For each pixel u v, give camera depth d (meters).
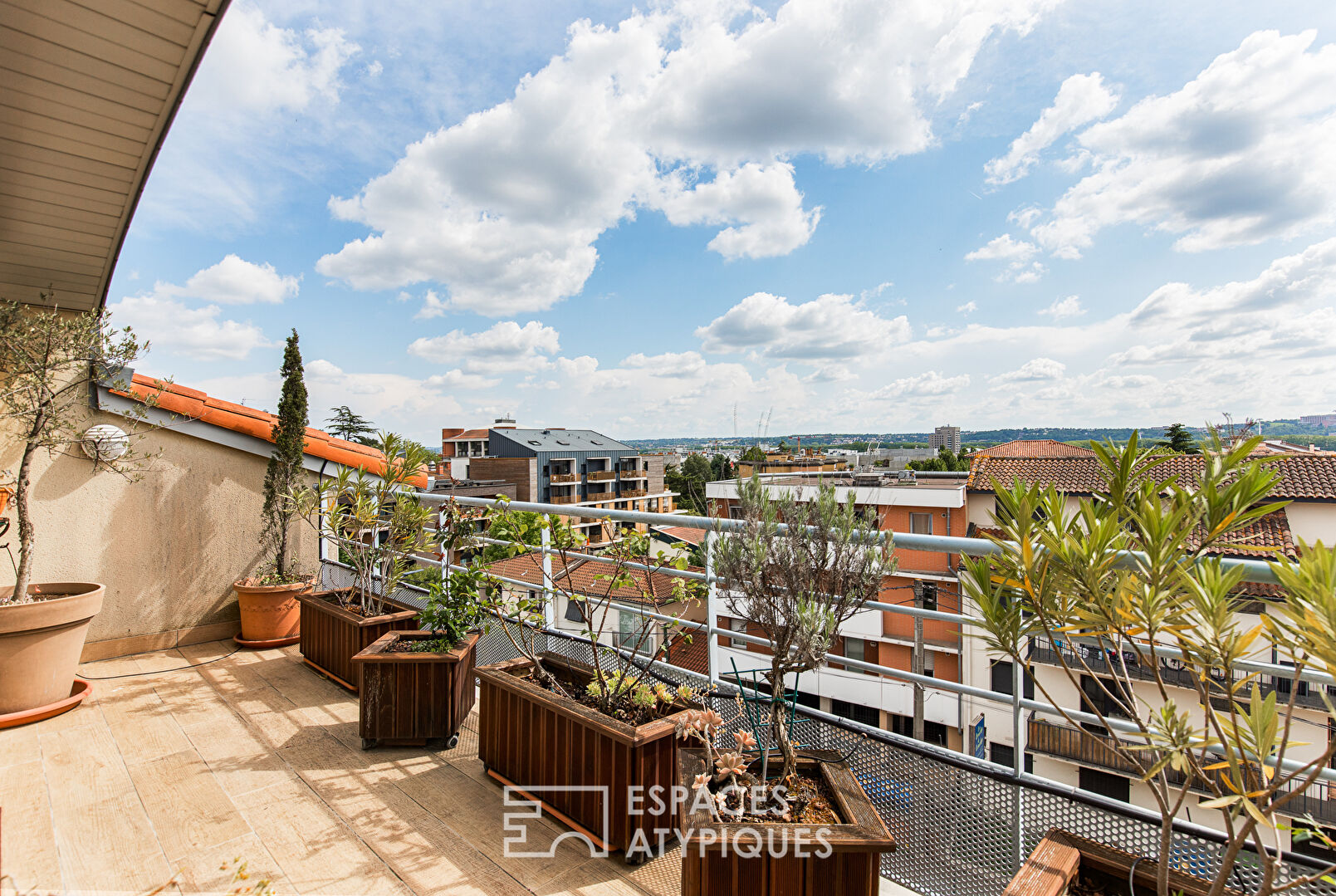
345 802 2.24
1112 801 1.54
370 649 2.80
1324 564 0.94
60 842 1.97
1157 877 1.23
